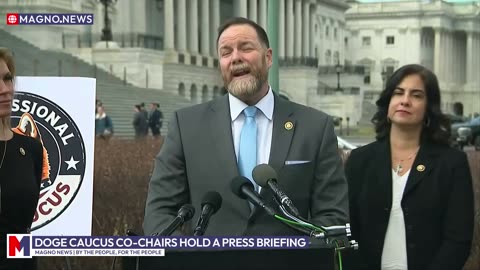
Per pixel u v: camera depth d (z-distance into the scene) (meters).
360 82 83.44
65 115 4.75
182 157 3.97
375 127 4.74
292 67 67.25
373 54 107.19
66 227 4.72
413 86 4.49
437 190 4.40
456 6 110.69
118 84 38.81
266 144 3.93
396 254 4.44
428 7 105.19
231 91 3.88
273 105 4.00
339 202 3.87
